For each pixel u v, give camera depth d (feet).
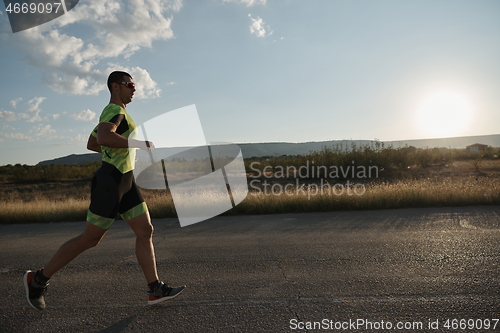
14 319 8.14
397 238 15.60
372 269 11.18
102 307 8.75
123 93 8.84
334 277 10.52
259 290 9.62
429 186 30.83
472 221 19.38
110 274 11.66
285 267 11.76
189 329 7.36
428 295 8.83
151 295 8.71
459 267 11.08
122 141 7.80
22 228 23.71
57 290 10.14
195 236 18.07
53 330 7.50
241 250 14.47
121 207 8.70
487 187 30.09
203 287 10.05
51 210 28.09
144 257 8.71
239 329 7.29
